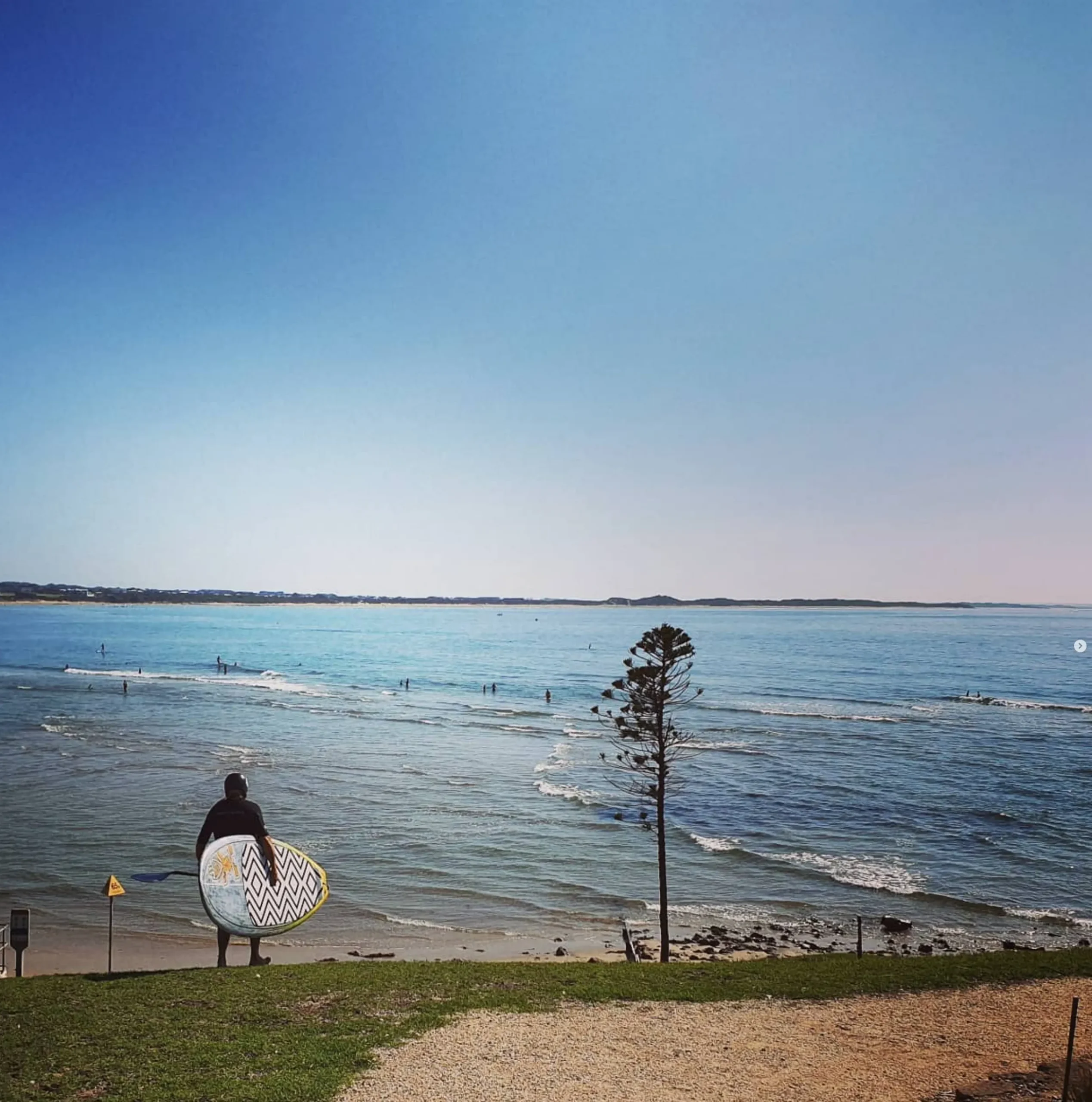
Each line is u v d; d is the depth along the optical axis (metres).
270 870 21.20
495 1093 13.73
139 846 42.09
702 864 41.12
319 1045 15.38
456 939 32.09
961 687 119.44
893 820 48.97
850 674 139.62
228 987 18.73
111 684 117.50
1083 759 66.44
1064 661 167.25
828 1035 16.75
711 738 76.31
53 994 18.09
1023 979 20.80
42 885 36.91
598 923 33.97
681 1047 15.97
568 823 47.84
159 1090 13.41
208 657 175.00
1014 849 43.53
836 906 35.88
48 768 60.28
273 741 73.56
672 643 30.53
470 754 68.62
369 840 44.34
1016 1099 13.59
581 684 129.62
